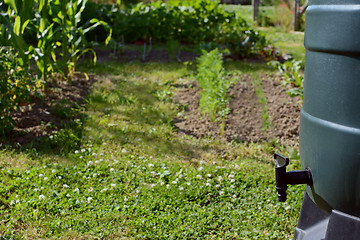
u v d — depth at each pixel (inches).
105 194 141.3
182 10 390.0
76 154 171.8
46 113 210.5
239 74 288.2
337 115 81.7
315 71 86.7
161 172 158.1
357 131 78.7
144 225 125.3
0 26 217.3
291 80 266.4
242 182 154.4
